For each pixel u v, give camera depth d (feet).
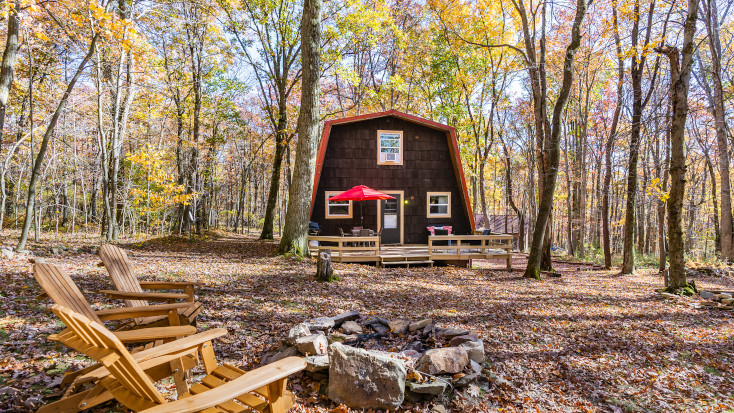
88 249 36.52
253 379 7.43
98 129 48.03
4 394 9.98
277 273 30.86
